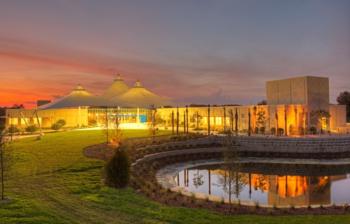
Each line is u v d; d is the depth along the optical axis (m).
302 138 56.78
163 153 48.50
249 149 57.62
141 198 23.30
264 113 72.75
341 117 79.19
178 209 20.62
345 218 19.61
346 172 44.34
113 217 17.66
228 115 81.56
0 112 89.94
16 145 44.03
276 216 20.52
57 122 80.44
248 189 34.09
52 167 31.11
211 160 51.88
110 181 25.31
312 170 45.66
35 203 18.67
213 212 21.14
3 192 20.12
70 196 21.59
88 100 91.56
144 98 100.06
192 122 90.81
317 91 73.88
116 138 39.62
